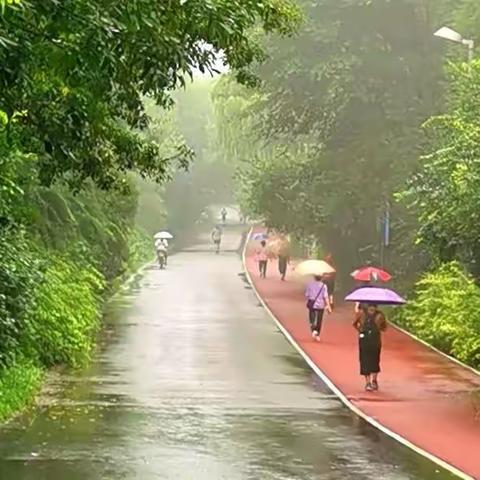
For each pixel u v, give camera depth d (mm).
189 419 46375
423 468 36906
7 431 42594
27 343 58938
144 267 167500
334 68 104000
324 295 82250
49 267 66062
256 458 37906
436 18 103750
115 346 75188
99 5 26125
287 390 56656
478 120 56812
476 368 67875
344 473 35625
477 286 68312
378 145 105812
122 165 43875
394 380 62031
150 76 28906
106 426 44031
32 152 41312
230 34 29141
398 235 102312
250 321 95188
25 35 26000
